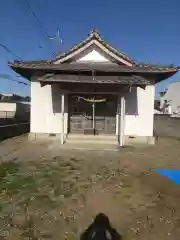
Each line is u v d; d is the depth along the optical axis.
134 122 15.03
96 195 6.46
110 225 4.89
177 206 5.85
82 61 15.17
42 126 14.99
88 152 12.06
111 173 8.48
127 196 6.44
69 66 14.31
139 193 6.67
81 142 14.09
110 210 5.58
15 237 4.41
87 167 9.20
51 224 4.89
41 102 14.98
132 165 9.70
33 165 9.34
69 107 15.30
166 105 40.41
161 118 26.28
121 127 13.70
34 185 7.07
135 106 15.01
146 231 4.70
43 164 9.52
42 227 4.78
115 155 11.52
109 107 15.35
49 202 5.93
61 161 10.07
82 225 4.89
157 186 7.27
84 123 15.40
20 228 4.72
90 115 15.35
